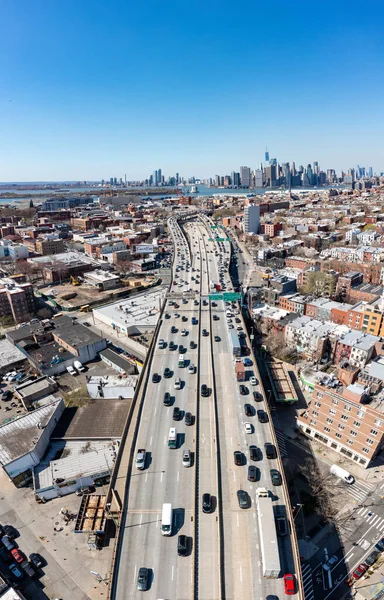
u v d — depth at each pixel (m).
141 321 170.50
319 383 103.75
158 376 111.00
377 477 91.00
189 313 165.00
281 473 75.31
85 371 138.38
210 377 111.81
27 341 152.25
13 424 100.19
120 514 67.44
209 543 62.47
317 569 70.75
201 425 91.06
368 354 124.81
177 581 56.84
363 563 71.19
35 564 71.19
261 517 63.44
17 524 80.00
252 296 182.50
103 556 72.88
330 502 83.88
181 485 74.00
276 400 113.69
